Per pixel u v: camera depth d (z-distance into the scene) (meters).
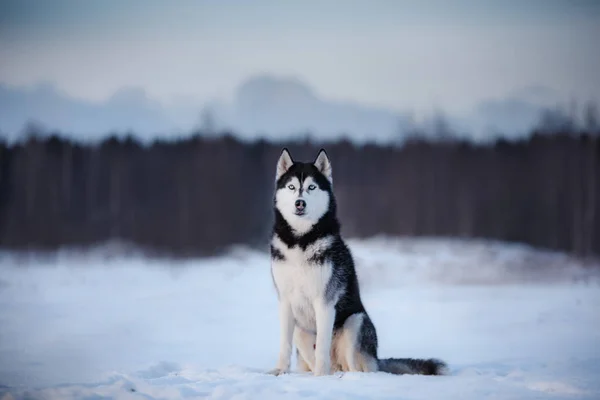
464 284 18.08
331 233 6.57
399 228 37.03
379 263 22.75
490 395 5.32
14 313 12.56
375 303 14.34
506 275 20.12
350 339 6.58
